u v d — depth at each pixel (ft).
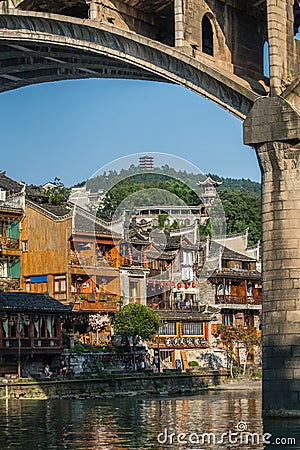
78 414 154.92
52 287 261.24
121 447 107.24
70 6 143.95
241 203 414.62
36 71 165.58
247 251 322.55
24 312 219.41
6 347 214.69
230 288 305.73
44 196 303.89
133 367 248.52
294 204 119.85
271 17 120.47
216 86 126.62
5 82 170.71
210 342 292.20
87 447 107.76
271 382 119.24
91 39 134.21
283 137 118.21
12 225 268.62
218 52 132.16
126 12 136.98
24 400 193.57
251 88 124.57
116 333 252.83
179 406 171.32
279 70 120.26
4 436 120.16
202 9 130.41
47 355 227.20
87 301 258.37
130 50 131.85
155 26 141.90
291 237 119.75
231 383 263.29
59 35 136.36
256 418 138.82
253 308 310.65
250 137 120.37
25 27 138.51
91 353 239.30
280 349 118.93
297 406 117.60
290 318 118.83
